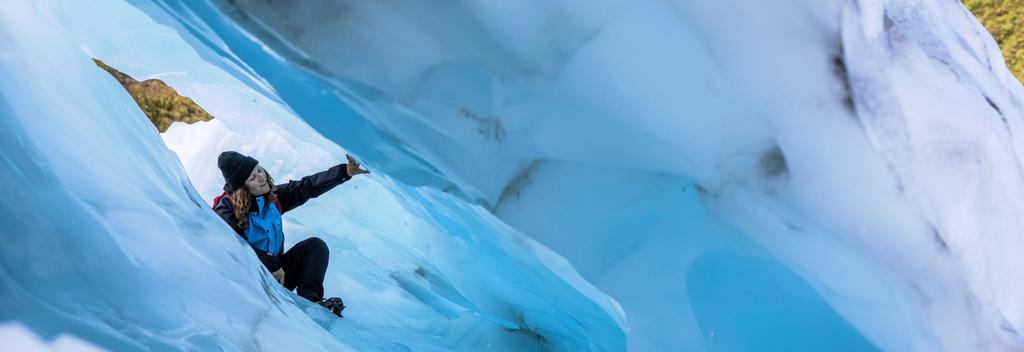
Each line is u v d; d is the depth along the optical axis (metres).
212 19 1.69
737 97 1.67
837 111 1.67
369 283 3.51
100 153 1.82
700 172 1.77
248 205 2.75
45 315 1.30
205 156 4.36
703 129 1.70
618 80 1.66
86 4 2.44
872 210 1.70
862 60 1.70
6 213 1.39
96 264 1.48
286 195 2.93
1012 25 11.45
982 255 1.81
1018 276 1.88
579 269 1.88
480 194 1.84
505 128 1.74
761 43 1.64
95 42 2.55
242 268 2.07
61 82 1.90
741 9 1.63
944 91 1.82
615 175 1.81
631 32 1.63
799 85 1.66
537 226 1.85
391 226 3.86
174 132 4.55
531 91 1.69
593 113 1.70
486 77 1.68
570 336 2.95
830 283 1.78
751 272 1.85
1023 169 1.98
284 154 4.34
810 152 1.69
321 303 2.79
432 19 1.62
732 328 1.87
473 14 1.61
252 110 3.29
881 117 1.70
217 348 1.52
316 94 1.78
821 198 1.71
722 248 1.84
